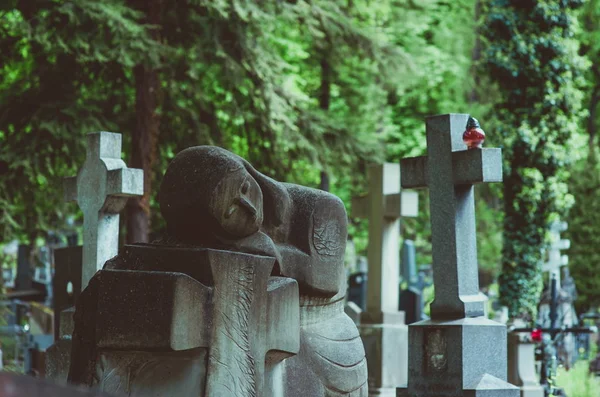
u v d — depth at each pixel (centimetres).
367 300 2155
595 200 4103
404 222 3328
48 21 2219
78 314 831
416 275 3700
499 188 2648
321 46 2616
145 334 794
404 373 2089
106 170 1473
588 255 4100
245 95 2492
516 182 2581
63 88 2364
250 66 2402
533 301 2581
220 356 813
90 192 1494
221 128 2556
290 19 2445
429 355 1180
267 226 931
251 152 2597
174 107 2477
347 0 2747
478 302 1185
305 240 941
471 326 1158
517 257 2584
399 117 4091
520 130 2562
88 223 1499
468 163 1177
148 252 831
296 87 2861
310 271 938
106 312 808
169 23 2408
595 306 4128
